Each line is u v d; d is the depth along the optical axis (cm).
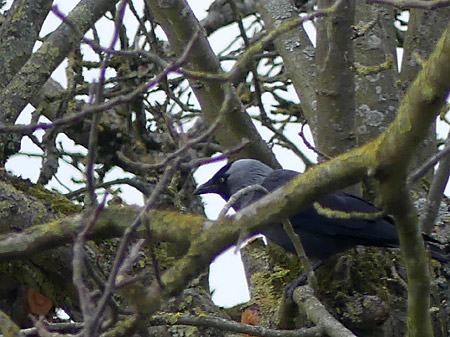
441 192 1085
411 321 788
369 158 612
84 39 704
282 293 1164
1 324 585
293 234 803
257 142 1318
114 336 651
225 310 1213
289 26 734
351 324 1098
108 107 640
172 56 1327
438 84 573
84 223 708
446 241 1212
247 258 1241
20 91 1162
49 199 990
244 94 1561
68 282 952
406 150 601
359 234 1216
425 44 1434
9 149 1148
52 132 1241
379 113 1367
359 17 1422
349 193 1266
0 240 717
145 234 668
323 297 1109
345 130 1202
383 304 1099
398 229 698
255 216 636
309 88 1356
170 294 651
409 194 651
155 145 1423
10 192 935
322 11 729
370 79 1385
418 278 748
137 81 1373
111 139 1438
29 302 1032
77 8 1226
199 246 652
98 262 930
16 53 1230
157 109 1422
